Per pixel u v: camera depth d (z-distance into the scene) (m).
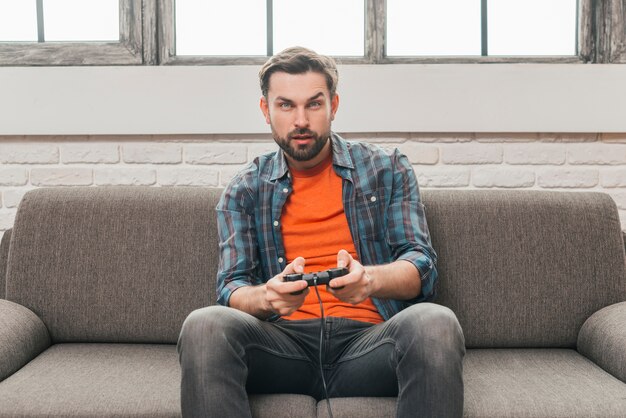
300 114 1.50
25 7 2.27
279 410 1.30
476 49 2.27
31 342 1.60
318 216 1.58
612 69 2.13
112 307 1.72
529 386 1.38
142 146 2.19
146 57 2.23
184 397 1.22
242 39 2.28
